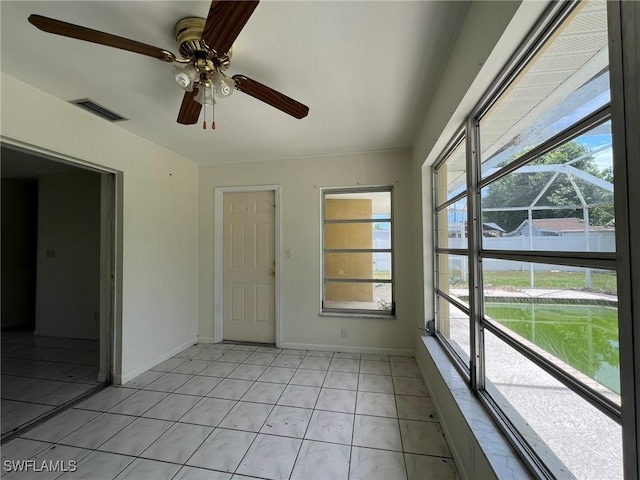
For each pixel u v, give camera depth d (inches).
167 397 89.0
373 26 52.4
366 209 131.4
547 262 37.0
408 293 122.3
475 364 60.6
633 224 22.7
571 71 33.1
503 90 49.0
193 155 128.3
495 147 52.5
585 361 30.9
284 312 132.6
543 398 39.4
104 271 100.9
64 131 79.1
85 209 155.0
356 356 121.6
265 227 138.2
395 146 119.2
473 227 60.4
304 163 131.6
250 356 122.0
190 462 62.0
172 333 122.7
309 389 93.3
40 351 132.6
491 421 51.8
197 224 141.7
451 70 59.3
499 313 51.9
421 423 74.7
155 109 84.0
